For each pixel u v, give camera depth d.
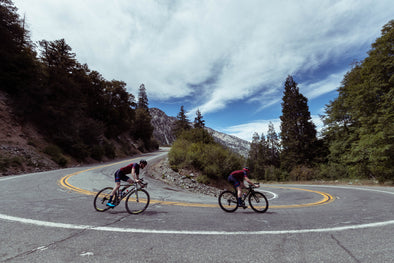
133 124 54.66
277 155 50.66
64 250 2.58
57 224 3.61
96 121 33.88
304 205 6.43
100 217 4.20
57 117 22.53
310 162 32.59
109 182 9.39
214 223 3.97
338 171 24.00
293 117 37.41
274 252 2.60
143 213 4.68
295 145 34.75
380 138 13.98
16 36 23.78
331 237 3.18
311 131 34.84
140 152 47.69
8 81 19.84
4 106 18.50
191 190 11.16
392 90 14.34
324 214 4.89
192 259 2.38
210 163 14.75
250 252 2.60
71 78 30.44
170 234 3.25
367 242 2.95
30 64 21.98
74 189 7.28
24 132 18.55
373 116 15.61
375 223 3.97
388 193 8.86
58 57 28.78
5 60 20.11
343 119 24.81
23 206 4.77
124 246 2.75
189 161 14.44
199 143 17.25
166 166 14.94
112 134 40.84
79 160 21.86
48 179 9.40
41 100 21.61
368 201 6.93
